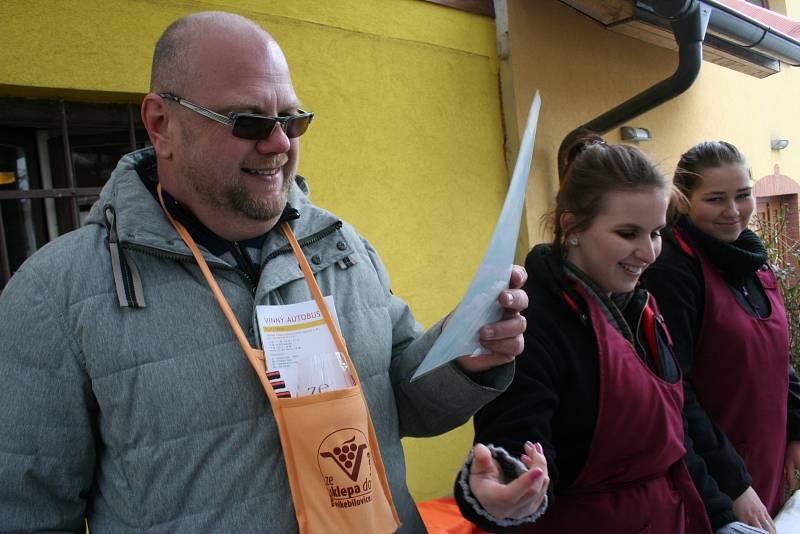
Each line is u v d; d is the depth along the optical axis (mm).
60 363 1051
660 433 1458
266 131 1141
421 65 3502
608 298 1534
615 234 1493
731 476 1802
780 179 6844
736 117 6262
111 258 1115
